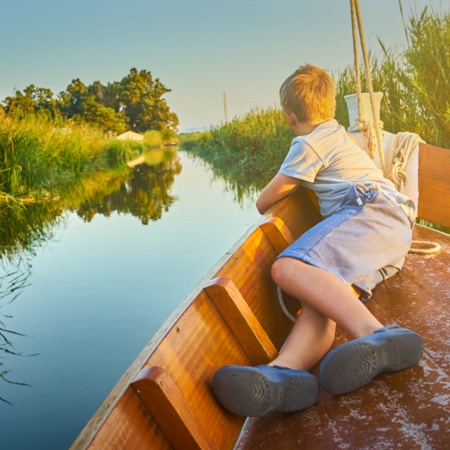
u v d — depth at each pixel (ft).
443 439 4.03
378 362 4.69
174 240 18.81
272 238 6.89
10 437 6.89
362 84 18.12
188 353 4.52
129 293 12.77
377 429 4.28
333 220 6.30
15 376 8.66
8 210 27.91
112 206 28.89
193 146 153.17
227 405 4.52
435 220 9.89
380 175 7.27
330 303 5.44
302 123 7.60
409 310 6.41
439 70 13.94
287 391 4.53
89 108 205.16
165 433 3.92
